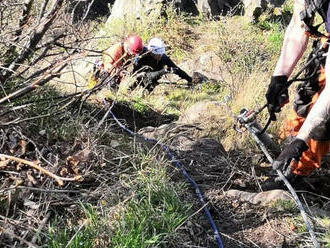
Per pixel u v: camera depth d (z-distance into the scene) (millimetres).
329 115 2740
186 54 9539
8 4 2984
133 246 2373
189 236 2748
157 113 5863
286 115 4613
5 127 2895
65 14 2957
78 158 2900
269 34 9672
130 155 3131
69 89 4863
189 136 4129
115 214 2639
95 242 2451
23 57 2939
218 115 4484
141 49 5605
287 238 2832
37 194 2703
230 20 10406
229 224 2951
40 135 3078
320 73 3486
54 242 2318
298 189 3498
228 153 3857
